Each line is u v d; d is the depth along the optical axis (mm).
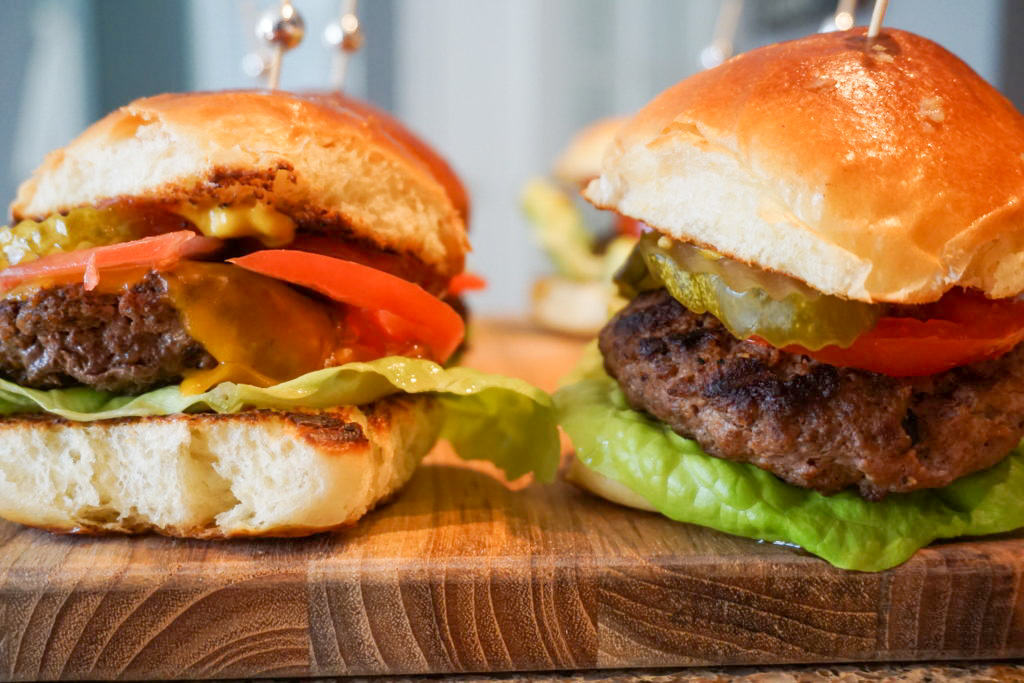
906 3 596
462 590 198
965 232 191
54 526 217
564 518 229
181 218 222
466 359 469
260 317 215
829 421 205
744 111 204
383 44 864
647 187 215
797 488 215
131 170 217
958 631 200
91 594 193
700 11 876
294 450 206
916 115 200
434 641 197
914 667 201
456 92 891
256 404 213
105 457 214
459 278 307
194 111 215
